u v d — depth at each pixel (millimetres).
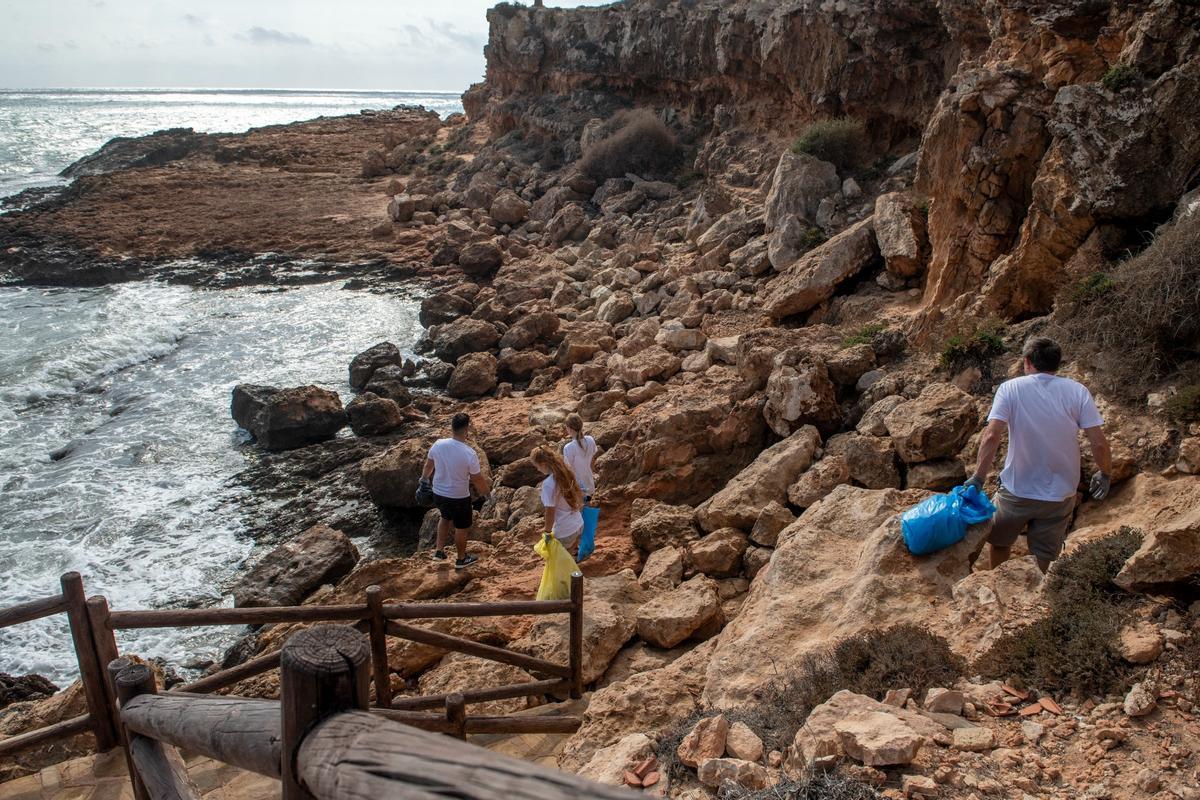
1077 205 12039
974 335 12148
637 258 26891
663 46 38594
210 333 25719
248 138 69312
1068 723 4738
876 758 4457
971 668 5461
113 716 5840
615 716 6254
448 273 31578
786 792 4379
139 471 16969
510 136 47219
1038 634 5395
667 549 9961
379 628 6027
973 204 14242
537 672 7715
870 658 5723
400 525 14836
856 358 13273
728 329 19203
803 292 17953
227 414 19672
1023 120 13570
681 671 6934
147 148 67625
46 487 16250
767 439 13023
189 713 2742
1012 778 4367
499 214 36000
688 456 12734
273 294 30125
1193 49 11617
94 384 21719
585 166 36812
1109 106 12016
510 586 9969
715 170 32688
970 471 10055
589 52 44312
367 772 1724
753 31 32062
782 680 6000
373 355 21656
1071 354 9914
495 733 6375
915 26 24641
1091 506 7996
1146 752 4410
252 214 41719
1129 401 8758
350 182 50812
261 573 12773
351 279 31484
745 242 23875
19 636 11930
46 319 26969
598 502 12461
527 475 14656
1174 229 9539
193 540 14523
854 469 10672
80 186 50438
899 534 6938
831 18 26297
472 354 20938
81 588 5539
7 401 20219
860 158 25750
